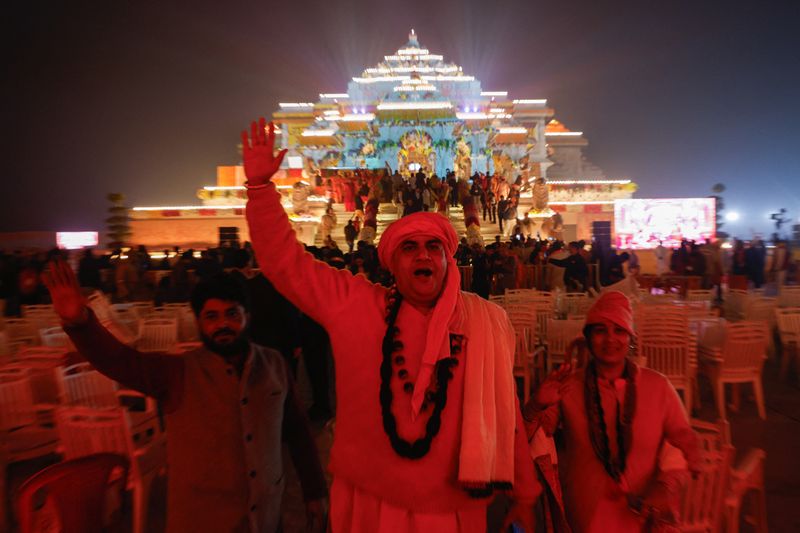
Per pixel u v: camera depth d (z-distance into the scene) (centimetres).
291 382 271
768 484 486
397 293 213
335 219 2861
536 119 5056
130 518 440
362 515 202
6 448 438
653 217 3075
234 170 4834
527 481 224
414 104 4184
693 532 308
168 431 240
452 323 209
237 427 237
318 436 625
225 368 243
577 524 259
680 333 650
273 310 593
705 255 1916
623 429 252
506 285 1678
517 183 3331
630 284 1027
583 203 3934
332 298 212
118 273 1752
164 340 850
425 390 198
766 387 812
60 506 214
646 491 251
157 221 3662
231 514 231
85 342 219
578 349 272
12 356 724
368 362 206
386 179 3159
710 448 326
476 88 4806
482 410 199
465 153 4203
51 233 4125
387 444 198
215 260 1630
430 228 209
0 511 418
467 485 189
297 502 470
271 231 209
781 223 2514
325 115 4838
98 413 397
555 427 264
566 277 1659
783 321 865
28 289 1510
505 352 215
